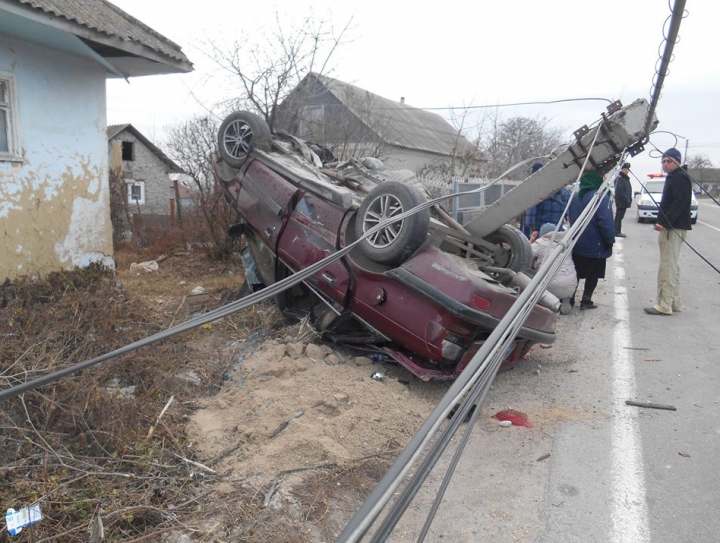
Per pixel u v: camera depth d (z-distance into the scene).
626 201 16.11
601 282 10.09
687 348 6.56
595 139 5.39
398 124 27.30
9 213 6.07
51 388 4.22
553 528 3.42
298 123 11.76
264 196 6.46
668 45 4.07
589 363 6.13
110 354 2.40
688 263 11.83
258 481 3.66
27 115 6.23
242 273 9.44
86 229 7.12
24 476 3.50
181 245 11.24
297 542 3.15
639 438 4.49
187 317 6.59
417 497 3.74
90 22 6.11
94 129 7.18
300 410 4.52
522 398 5.27
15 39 6.04
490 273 5.94
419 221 5.04
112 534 3.11
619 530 3.40
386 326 5.35
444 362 5.07
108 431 3.91
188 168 13.26
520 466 4.11
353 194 6.23
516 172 21.05
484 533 3.39
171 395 4.67
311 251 5.88
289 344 5.62
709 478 3.93
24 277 6.09
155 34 7.91
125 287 8.12
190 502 3.43
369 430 4.35
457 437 4.52
